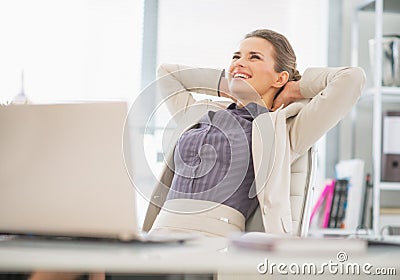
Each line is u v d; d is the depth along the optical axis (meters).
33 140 1.32
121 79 3.49
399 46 3.30
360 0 3.58
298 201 2.17
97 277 1.61
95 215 1.29
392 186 3.18
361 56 3.61
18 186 1.34
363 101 3.50
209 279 1.63
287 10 3.58
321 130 2.18
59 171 1.31
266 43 2.37
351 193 3.25
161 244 1.29
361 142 3.60
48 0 3.43
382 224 3.24
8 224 1.35
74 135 1.29
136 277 1.83
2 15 3.40
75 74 3.45
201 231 1.93
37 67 3.42
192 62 3.52
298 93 2.34
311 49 3.61
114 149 1.28
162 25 3.52
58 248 1.20
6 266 1.05
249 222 2.09
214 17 3.54
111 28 3.49
